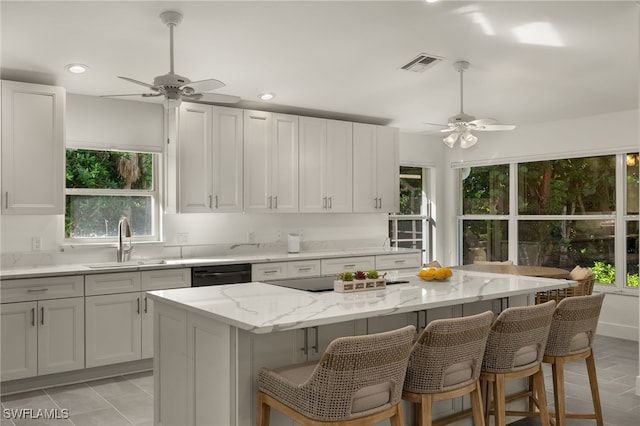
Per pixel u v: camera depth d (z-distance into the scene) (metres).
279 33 3.32
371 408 2.15
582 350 3.05
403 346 2.17
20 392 3.95
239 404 2.33
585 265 6.01
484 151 6.95
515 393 3.46
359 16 3.07
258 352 2.40
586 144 5.92
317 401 2.05
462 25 3.21
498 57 3.82
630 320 5.61
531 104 5.31
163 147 5.18
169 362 2.82
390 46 3.57
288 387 2.18
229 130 5.11
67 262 4.67
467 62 3.93
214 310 2.43
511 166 6.70
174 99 3.31
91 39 3.39
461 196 7.34
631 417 3.45
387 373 2.14
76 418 3.44
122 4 2.88
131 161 5.08
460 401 3.13
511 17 3.10
